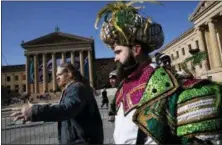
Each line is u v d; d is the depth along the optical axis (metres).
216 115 1.14
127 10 1.45
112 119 1.71
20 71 100.56
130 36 1.41
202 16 48.31
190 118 1.14
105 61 89.62
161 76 1.30
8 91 99.06
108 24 1.49
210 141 1.11
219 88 1.19
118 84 1.56
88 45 86.94
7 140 6.60
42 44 87.12
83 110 2.82
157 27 1.46
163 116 1.21
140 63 1.44
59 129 3.02
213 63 46.69
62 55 86.69
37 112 1.96
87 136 2.82
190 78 1.35
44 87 84.81
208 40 49.19
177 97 1.21
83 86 2.82
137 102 1.30
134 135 1.24
